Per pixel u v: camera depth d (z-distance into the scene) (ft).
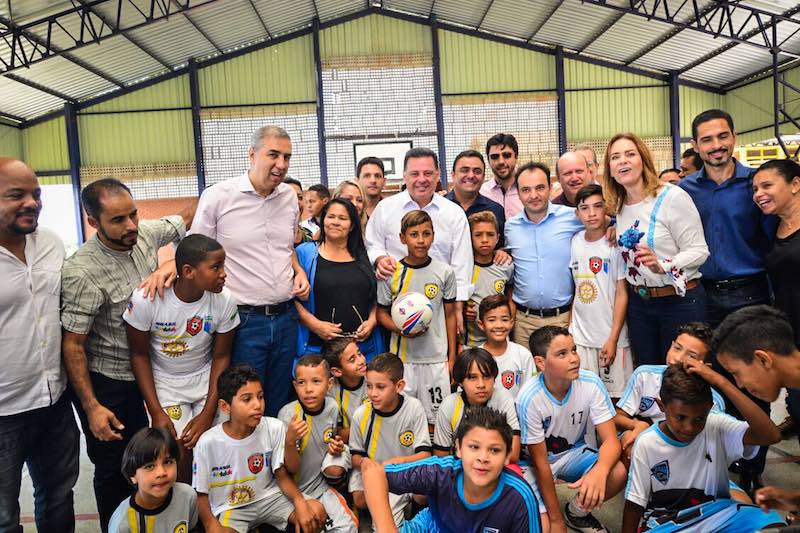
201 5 31.17
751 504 6.75
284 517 7.94
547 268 10.30
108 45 32.99
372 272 9.84
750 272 8.98
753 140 39.78
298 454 8.16
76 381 7.14
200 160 38.40
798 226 8.00
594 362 9.93
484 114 39.58
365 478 6.56
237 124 38.81
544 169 10.23
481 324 9.45
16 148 38.11
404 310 9.07
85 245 7.56
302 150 38.96
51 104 37.55
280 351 9.20
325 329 9.30
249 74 38.73
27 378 6.82
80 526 9.06
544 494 7.89
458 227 10.28
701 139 9.03
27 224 6.45
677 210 8.77
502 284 10.50
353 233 9.85
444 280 9.67
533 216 10.49
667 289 8.84
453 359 9.91
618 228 9.39
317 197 14.03
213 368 8.42
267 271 8.95
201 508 7.52
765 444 6.65
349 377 9.04
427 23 38.99
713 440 7.02
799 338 8.02
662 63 39.37
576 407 8.25
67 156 38.70
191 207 9.80
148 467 6.67
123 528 6.96
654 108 40.83
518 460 8.38
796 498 5.71
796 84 36.09
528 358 9.56
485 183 13.56
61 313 7.16
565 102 40.14
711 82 40.91
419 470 6.50
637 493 7.22
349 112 38.73
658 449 7.13
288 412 8.56
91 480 11.07
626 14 33.78
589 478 7.52
